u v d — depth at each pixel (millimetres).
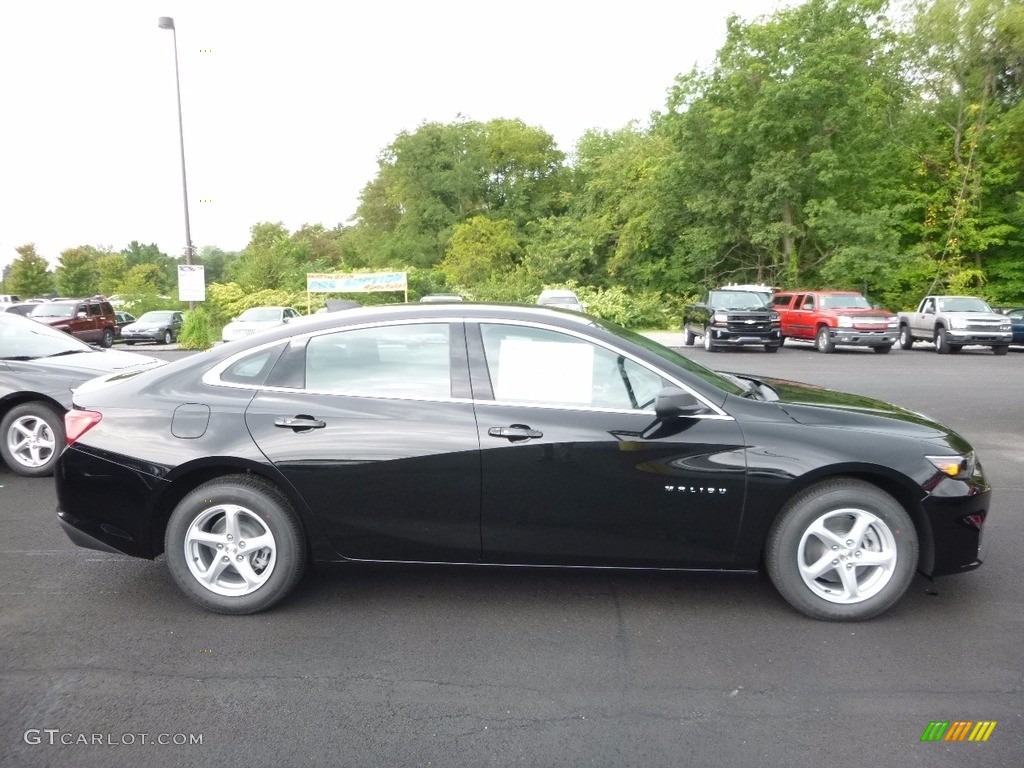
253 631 3920
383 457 3967
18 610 4176
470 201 60625
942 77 35688
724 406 4008
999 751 2877
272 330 4348
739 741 2953
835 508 3916
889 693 3291
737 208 33844
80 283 57500
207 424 4070
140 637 3852
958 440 4141
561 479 3947
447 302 4590
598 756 2865
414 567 4145
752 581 4543
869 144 31812
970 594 4375
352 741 2961
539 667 3541
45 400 7215
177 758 2855
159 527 4234
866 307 24422
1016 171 34500
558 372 4086
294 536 4074
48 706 3207
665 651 3688
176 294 43000
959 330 23344
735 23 31906
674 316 34906
